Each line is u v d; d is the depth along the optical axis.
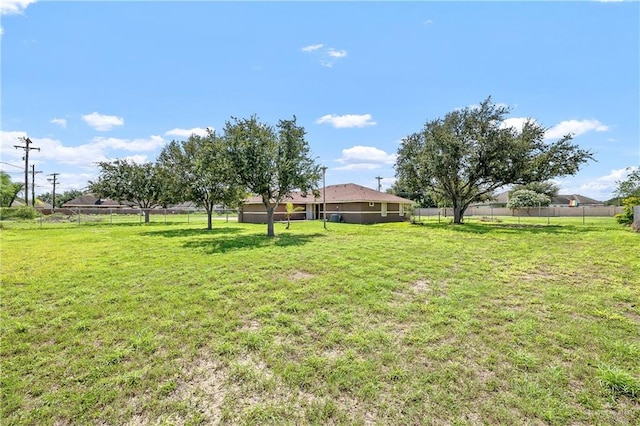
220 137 14.63
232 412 2.33
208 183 17.02
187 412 2.34
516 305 4.56
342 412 2.30
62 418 2.28
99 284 5.85
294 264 7.44
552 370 2.80
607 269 6.74
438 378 2.71
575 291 5.21
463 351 3.20
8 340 3.54
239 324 3.97
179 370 2.91
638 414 2.24
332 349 3.29
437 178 21.69
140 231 17.48
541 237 12.62
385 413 2.28
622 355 3.06
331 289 5.41
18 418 2.27
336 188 30.88
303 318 4.14
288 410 2.34
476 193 22.86
